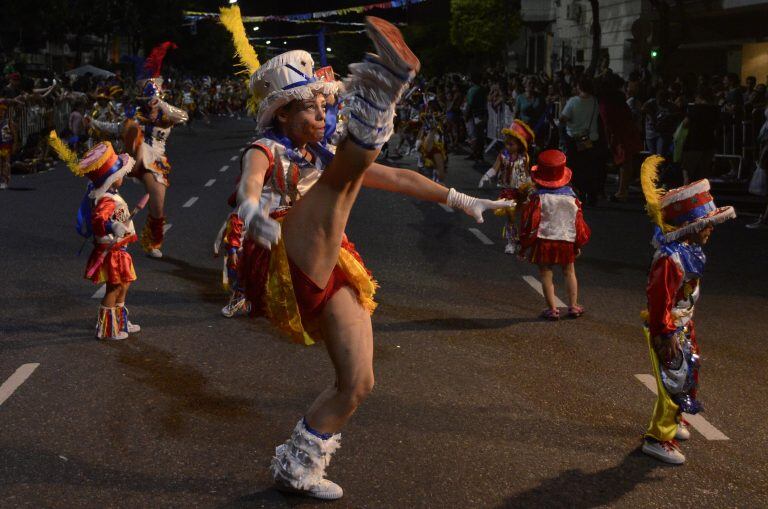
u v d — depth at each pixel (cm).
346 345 436
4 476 491
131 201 1653
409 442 543
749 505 468
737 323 845
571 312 849
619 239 1300
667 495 478
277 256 427
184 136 3709
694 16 3059
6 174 1838
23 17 3912
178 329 787
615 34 3631
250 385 644
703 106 1634
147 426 564
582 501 469
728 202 1683
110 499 465
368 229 1365
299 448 459
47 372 669
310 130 452
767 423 588
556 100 2328
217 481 486
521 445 542
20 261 1080
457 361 709
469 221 1459
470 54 6044
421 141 2097
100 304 836
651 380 668
